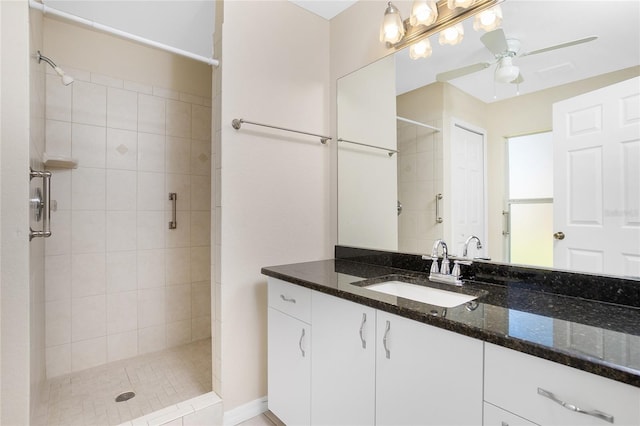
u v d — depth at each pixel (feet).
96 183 7.41
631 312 3.23
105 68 7.53
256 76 5.99
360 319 3.96
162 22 7.15
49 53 6.85
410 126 5.69
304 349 4.83
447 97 5.17
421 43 5.49
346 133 6.83
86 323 7.30
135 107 7.94
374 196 6.29
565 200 3.94
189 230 8.78
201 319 8.98
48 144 6.81
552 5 4.08
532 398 2.52
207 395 5.71
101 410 5.75
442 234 5.25
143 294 8.06
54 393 6.27
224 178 5.60
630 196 3.46
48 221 4.27
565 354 2.29
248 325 5.88
